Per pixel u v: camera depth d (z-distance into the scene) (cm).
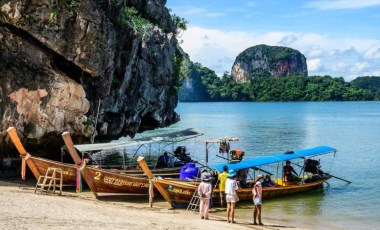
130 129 4231
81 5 2594
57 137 2688
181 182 2139
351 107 16262
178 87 5481
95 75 2727
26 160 2045
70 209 1639
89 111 2855
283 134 6341
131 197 2280
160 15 4747
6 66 2528
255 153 4356
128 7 3941
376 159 4038
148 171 2038
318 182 2688
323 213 2175
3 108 2508
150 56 4200
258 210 1844
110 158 3678
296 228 1864
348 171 3425
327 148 2989
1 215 1395
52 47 2577
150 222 1584
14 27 2538
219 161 3744
